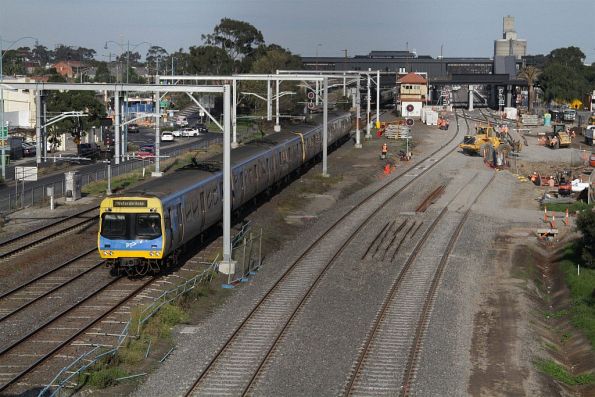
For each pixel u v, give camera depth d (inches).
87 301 1833.2
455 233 2773.1
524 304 1978.3
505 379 1434.5
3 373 1386.6
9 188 3745.1
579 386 1492.4
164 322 1676.9
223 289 1996.8
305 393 1325.0
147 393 1320.1
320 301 1884.8
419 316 1786.4
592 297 2017.7
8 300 1845.5
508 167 4724.4
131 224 1996.8
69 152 5595.5
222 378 1384.1
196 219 2298.2
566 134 5885.8
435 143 5969.5
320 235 2689.5
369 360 1487.5
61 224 2773.1
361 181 4020.7
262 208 3152.1
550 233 2844.5
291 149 3695.9
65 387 1326.3
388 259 2351.1
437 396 1333.7
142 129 7711.6
